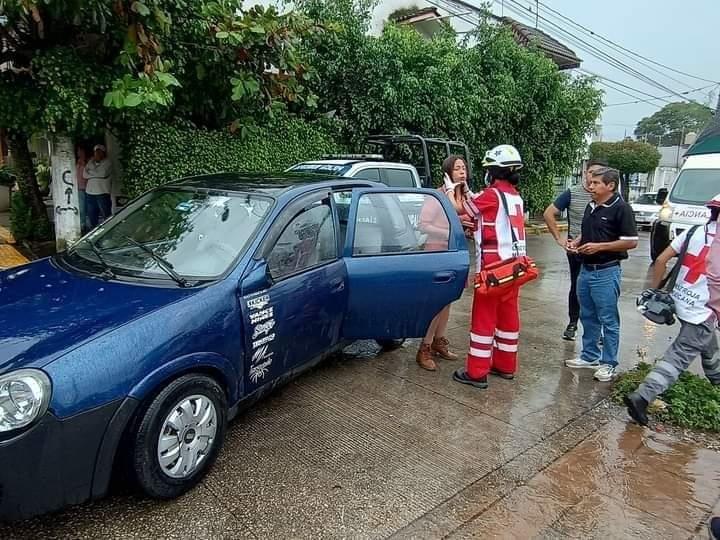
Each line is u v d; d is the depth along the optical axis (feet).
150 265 10.36
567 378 15.11
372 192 13.50
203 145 25.11
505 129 42.16
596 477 10.42
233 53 22.97
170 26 20.16
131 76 19.42
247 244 10.41
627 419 12.89
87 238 12.04
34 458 7.18
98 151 27.58
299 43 25.72
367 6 33.71
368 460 10.52
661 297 12.64
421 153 35.14
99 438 7.71
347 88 32.55
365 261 12.89
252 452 10.56
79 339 7.88
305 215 11.69
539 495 9.75
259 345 10.30
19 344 7.72
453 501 9.43
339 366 15.10
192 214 11.46
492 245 13.50
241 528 8.42
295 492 9.38
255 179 12.85
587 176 14.78
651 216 59.06
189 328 8.84
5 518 7.23
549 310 22.43
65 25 19.84
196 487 9.35
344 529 8.55
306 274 11.46
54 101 19.53
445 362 15.76
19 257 25.11
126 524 8.36
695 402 12.96
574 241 15.55
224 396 9.64
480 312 13.80
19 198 28.37
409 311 13.62
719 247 11.65
